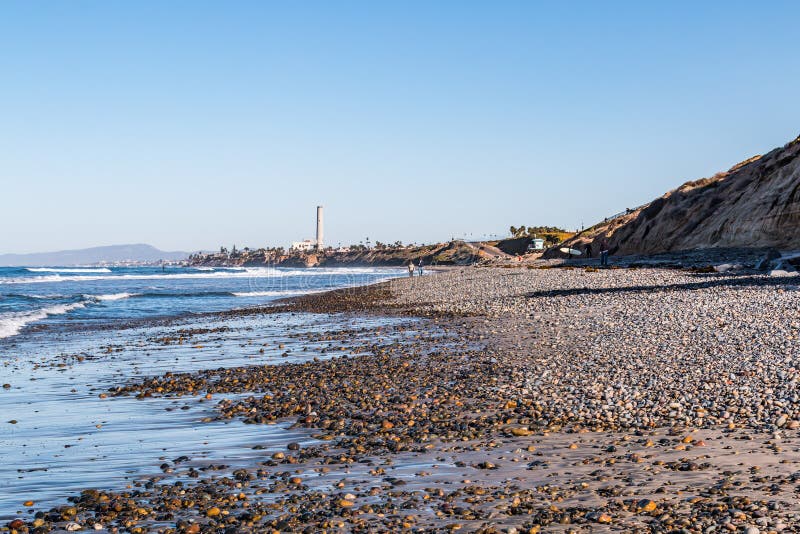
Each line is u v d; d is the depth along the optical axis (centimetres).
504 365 1686
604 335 2081
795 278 3481
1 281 11438
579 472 800
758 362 1437
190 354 2291
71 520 702
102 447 1038
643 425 1027
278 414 1249
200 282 11362
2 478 869
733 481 721
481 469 837
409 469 853
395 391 1439
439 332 2609
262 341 2652
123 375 1845
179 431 1144
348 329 3003
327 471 859
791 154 7550
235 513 702
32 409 1370
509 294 4272
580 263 8644
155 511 720
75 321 3909
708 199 8812
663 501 670
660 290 3459
